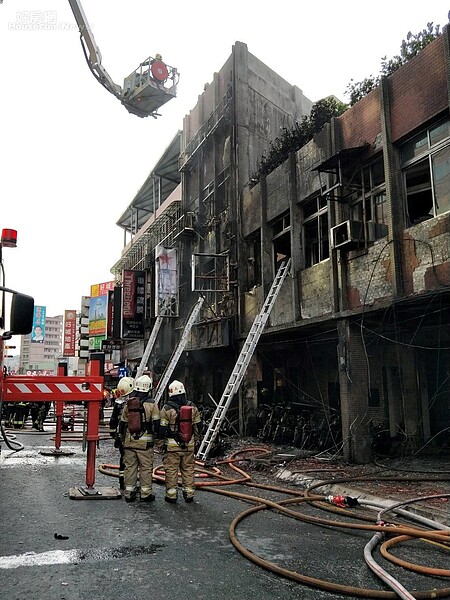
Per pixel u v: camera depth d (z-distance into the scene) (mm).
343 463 10359
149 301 26828
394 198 9805
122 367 32531
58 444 12461
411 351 12148
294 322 12734
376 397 12258
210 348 18250
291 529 5812
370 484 8234
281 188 14297
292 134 15125
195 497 7641
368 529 5402
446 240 8586
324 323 11742
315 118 14164
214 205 19469
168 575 4266
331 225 11664
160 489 8273
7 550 4883
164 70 19188
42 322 73875
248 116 18156
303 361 15781
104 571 4340
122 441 7492
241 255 16812
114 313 28969
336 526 5645
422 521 5820
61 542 5164
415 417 11852
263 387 16938
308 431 12688
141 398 7402
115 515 6336
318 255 13164
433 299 8930
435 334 11883
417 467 9773
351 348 10680
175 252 22344
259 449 12344
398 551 5070
